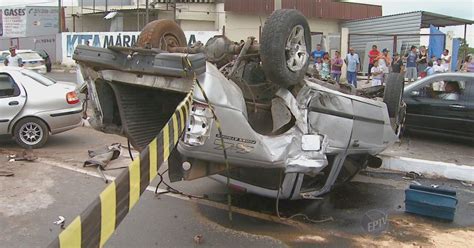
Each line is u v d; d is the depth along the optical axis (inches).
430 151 354.9
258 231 190.2
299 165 183.9
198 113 163.5
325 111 199.8
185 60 160.2
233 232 188.7
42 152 323.0
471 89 368.8
